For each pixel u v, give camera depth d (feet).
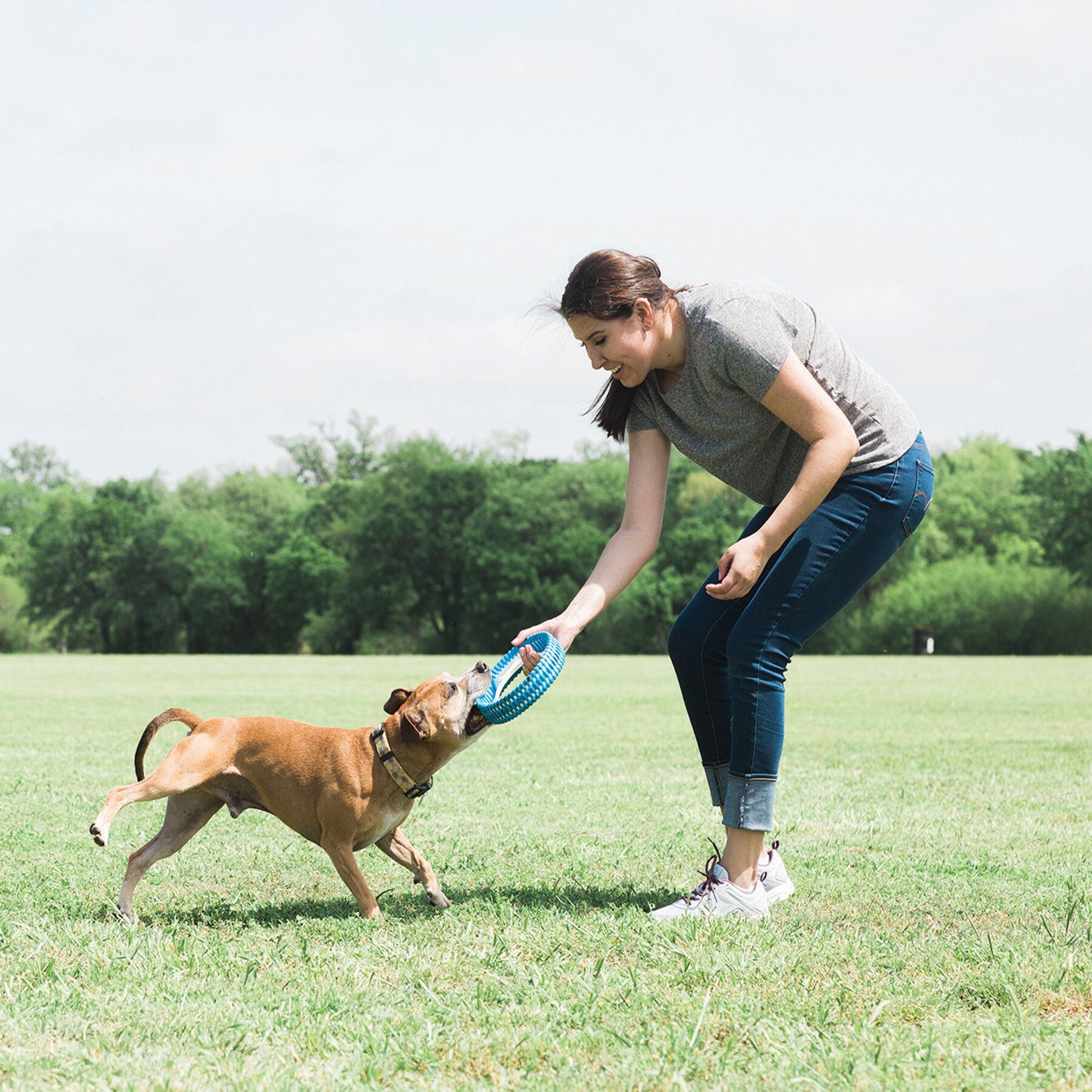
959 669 105.81
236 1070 8.95
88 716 49.29
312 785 15.08
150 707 54.75
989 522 207.72
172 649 232.73
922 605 186.60
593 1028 9.84
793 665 116.67
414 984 11.22
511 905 15.06
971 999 10.64
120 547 233.35
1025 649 183.83
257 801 15.89
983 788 27.02
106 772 29.50
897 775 29.60
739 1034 9.62
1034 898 15.37
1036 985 10.86
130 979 11.44
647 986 10.96
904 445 14.51
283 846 19.77
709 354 14.05
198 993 10.98
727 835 14.66
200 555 230.89
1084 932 13.07
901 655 185.16
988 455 225.97
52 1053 9.29
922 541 199.41
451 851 19.39
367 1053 9.33
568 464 228.43
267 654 230.07
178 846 15.84
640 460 15.98
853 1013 10.19
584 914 14.35
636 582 202.49
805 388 13.73
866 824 21.91
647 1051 9.30
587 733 41.37
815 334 14.28
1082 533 192.54
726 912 14.08
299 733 15.51
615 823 22.02
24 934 13.32
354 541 223.51
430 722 14.99
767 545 13.88
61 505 239.09
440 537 220.02
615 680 85.30
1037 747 36.37
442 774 29.50
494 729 43.06
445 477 220.43
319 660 143.43
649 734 40.88
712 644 15.46
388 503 221.46
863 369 14.60
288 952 12.56
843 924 13.87
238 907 15.48
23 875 17.38
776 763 14.51
